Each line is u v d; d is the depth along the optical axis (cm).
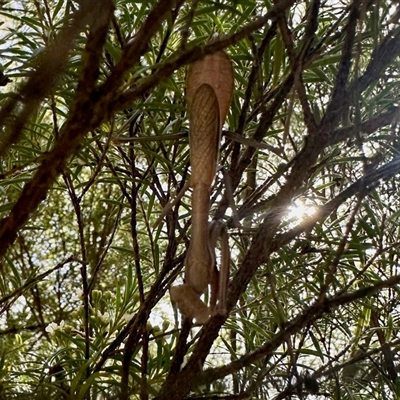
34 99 44
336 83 53
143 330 66
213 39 46
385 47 53
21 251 87
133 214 74
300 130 83
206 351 56
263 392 72
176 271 71
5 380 69
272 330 89
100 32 42
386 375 66
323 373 58
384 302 90
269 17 39
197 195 43
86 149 70
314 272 67
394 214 70
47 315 103
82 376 70
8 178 75
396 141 61
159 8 40
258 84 65
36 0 67
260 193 69
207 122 44
